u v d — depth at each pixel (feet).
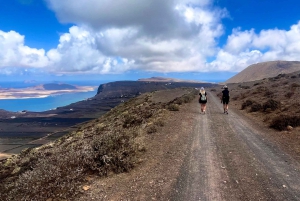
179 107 72.90
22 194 18.08
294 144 31.01
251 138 35.55
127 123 53.21
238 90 178.09
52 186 18.62
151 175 22.13
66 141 65.00
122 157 24.00
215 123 48.67
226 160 26.00
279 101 66.59
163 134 38.75
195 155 27.99
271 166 23.82
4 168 42.63
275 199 17.08
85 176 21.31
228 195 17.90
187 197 17.76
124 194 18.47
